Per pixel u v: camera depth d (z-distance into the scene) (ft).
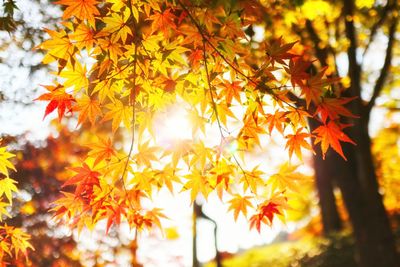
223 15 9.98
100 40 8.19
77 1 7.78
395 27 23.61
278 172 9.14
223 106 8.98
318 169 50.47
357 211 27.32
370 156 26.50
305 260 42.68
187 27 8.39
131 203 9.32
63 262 21.48
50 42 8.03
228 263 51.57
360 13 22.71
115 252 24.17
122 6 8.15
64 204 9.17
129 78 8.61
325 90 8.02
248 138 9.11
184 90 8.77
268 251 52.80
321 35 22.70
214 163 9.14
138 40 8.46
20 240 11.07
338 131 8.05
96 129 20.71
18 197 20.77
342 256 39.96
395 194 56.49
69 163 21.45
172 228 31.35
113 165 8.84
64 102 8.58
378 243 26.50
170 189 9.38
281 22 17.79
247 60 10.64
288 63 8.14
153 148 9.02
